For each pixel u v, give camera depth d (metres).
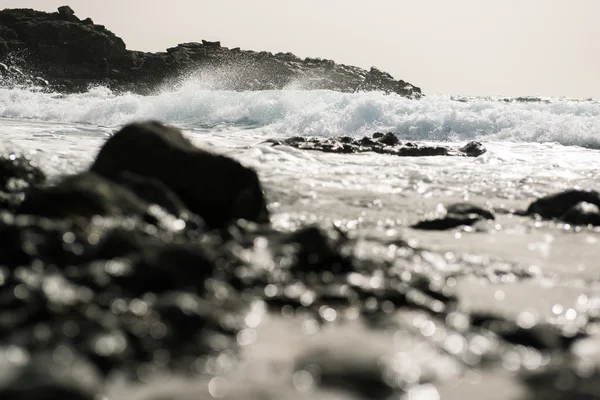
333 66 93.88
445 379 3.37
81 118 28.86
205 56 95.56
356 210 9.12
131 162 7.56
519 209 9.48
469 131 24.45
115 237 4.95
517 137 23.34
